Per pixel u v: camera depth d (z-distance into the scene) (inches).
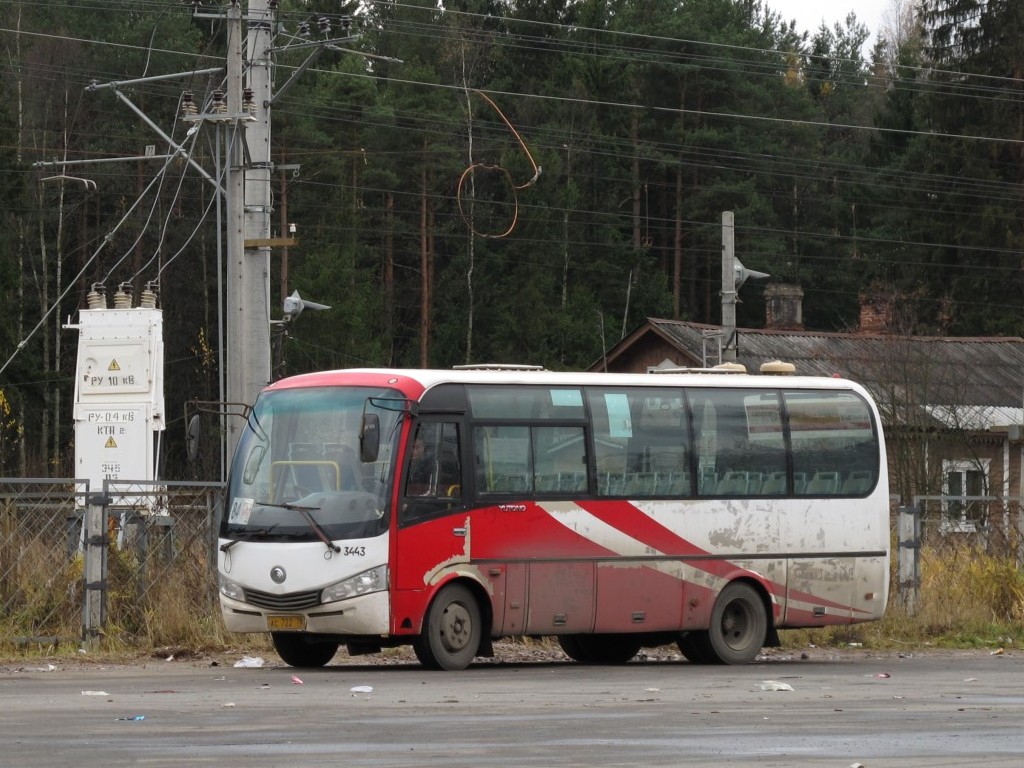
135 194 4530.0
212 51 4601.4
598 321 4729.3
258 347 1617.9
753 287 5059.1
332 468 1101.1
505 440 1161.4
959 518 1684.3
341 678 1020.5
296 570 1079.6
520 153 4734.3
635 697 909.8
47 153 4429.1
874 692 970.1
